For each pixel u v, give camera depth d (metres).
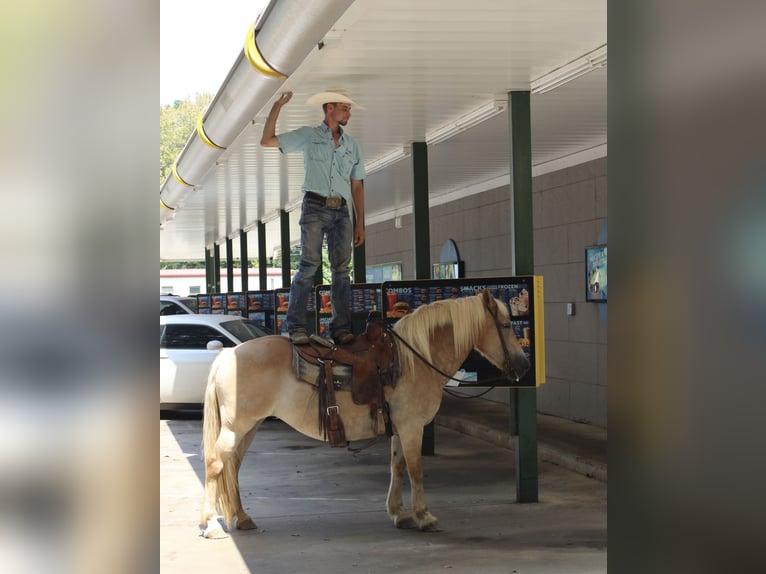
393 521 6.97
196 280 47.62
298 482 8.91
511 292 7.61
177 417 13.87
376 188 15.42
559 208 12.14
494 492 8.16
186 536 6.64
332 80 7.42
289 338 6.59
